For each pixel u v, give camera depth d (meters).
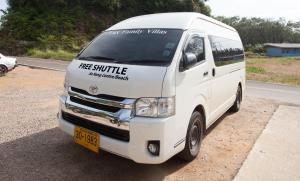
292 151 5.05
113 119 3.61
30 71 16.30
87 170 4.12
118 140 3.65
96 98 3.79
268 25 98.62
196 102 4.39
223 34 6.18
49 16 46.22
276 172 4.25
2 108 7.18
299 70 29.19
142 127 3.49
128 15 54.75
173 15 4.81
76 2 51.12
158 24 4.59
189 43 4.28
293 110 8.26
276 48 68.38
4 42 40.38
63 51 38.31
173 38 4.16
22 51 38.91
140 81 3.56
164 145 3.58
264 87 14.87
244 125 6.58
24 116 6.52
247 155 4.83
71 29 46.03
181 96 3.88
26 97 8.63
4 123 5.96
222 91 5.89
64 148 4.81
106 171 4.12
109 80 3.72
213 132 6.04
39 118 6.38
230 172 4.23
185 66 3.96
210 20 5.52
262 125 6.59
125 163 4.38
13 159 4.33
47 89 10.20
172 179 3.98
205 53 4.82
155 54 3.96
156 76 3.57
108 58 4.20
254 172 4.24
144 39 4.35
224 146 5.24
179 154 4.36
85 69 4.09
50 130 5.62
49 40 40.97
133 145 3.54
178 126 3.84
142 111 3.54
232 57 6.64
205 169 4.31
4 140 5.04
